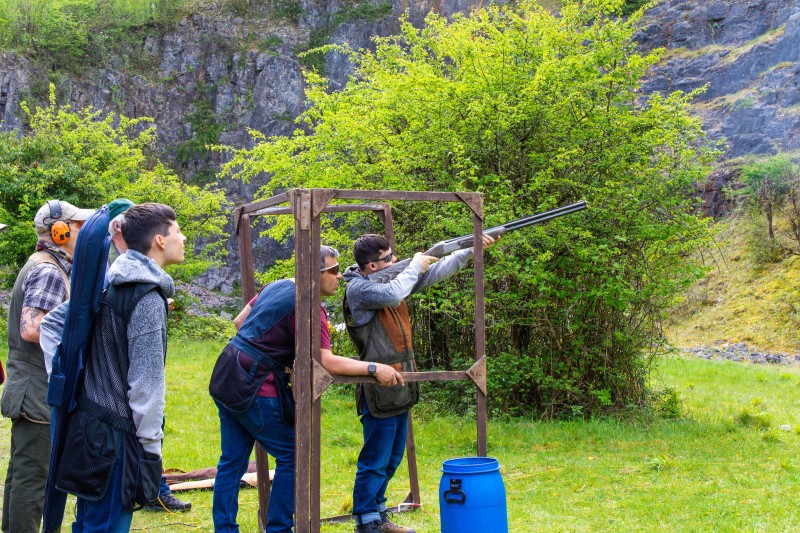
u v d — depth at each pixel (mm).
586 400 9352
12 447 3932
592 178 9516
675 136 9883
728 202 31203
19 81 35375
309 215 3947
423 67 10547
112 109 37469
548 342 9414
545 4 34406
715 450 7273
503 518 3934
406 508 5199
